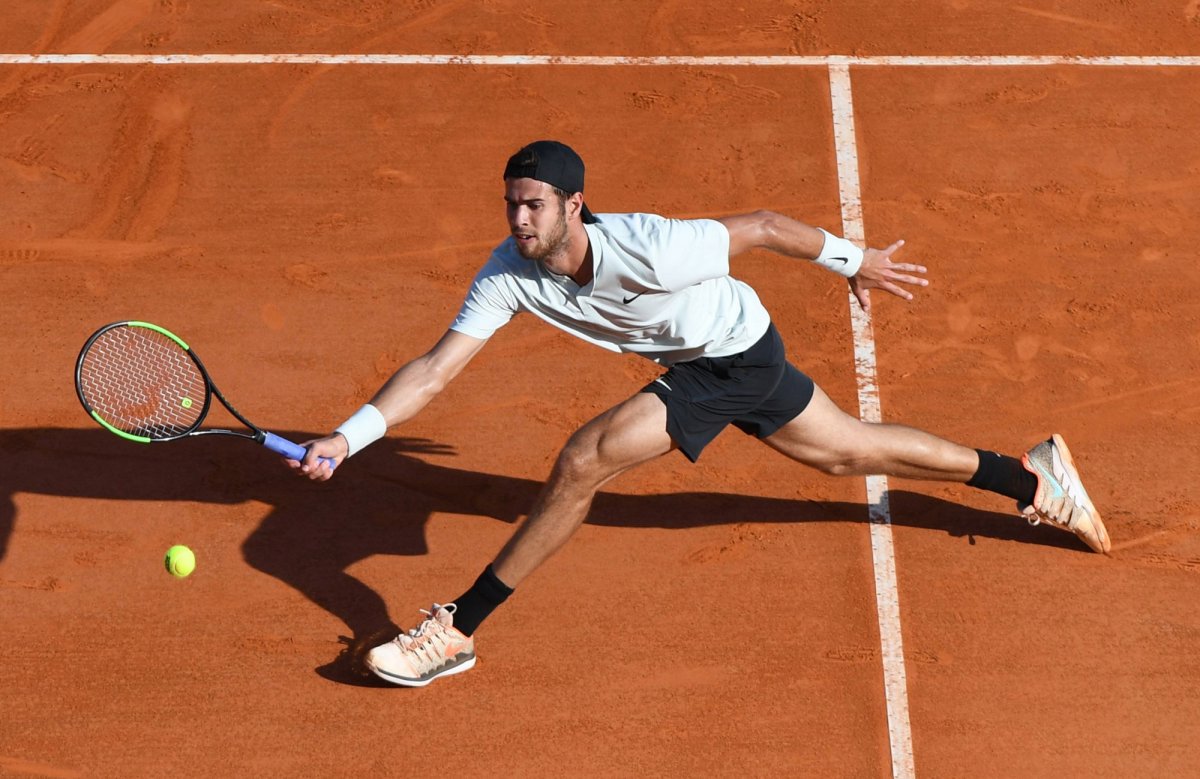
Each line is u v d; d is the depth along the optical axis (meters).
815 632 12.68
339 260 17.31
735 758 11.62
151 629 12.73
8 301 16.56
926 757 11.61
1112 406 15.13
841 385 15.45
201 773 11.51
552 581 13.19
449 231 17.83
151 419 14.70
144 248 17.47
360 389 15.41
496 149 19.30
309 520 13.84
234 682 12.26
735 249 10.76
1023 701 12.04
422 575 13.30
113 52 21.28
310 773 11.52
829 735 11.80
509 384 15.49
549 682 12.27
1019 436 14.76
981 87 20.44
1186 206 18.05
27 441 14.62
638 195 18.38
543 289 10.92
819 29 21.78
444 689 12.22
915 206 18.16
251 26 21.88
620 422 11.02
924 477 12.82
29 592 13.07
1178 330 16.12
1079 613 12.80
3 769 11.52
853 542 13.57
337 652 12.53
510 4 22.39
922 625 12.73
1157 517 13.78
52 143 19.34
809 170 18.83
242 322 16.31
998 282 16.89
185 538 13.62
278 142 19.41
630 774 11.50
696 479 14.30
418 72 20.86
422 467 14.45
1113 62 20.97
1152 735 11.74
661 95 20.34
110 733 11.83
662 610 12.91
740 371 11.27
